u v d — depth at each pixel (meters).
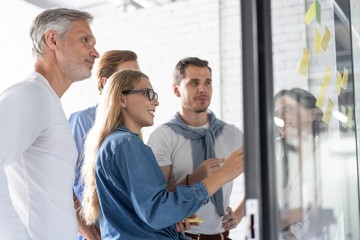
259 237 1.09
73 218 1.83
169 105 5.50
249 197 1.10
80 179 2.38
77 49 1.97
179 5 5.58
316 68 1.77
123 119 2.17
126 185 1.97
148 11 5.71
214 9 5.43
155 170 1.99
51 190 1.77
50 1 5.78
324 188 1.78
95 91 5.78
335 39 2.02
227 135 2.72
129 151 1.96
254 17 1.14
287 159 1.40
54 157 1.79
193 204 1.97
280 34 1.39
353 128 2.25
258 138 1.11
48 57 1.95
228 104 5.29
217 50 5.38
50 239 1.75
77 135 2.69
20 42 6.25
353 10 2.38
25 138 1.68
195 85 2.69
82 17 2.01
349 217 2.07
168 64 5.56
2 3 5.92
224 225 2.53
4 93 1.70
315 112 1.73
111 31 5.85
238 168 2.05
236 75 5.29
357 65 2.44
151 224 1.92
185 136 2.61
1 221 1.57
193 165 2.58
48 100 1.78
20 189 1.77
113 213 2.02
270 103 1.15
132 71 2.22
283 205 1.32
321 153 1.78
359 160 2.34
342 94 2.11
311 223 1.62
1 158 1.60
